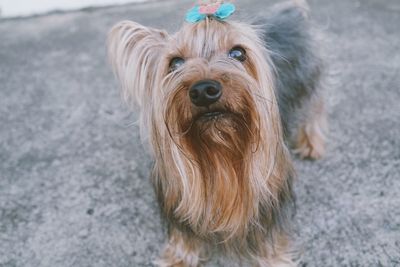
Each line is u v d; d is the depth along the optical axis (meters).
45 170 0.57
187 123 0.33
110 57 0.39
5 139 0.63
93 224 0.48
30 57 0.89
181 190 0.37
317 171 0.52
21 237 0.47
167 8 1.09
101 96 0.72
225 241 0.40
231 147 0.35
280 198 0.40
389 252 0.41
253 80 0.33
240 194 0.37
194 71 0.32
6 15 1.17
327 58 0.58
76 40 0.95
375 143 0.55
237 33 0.34
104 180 0.54
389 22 0.86
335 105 0.63
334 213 0.46
